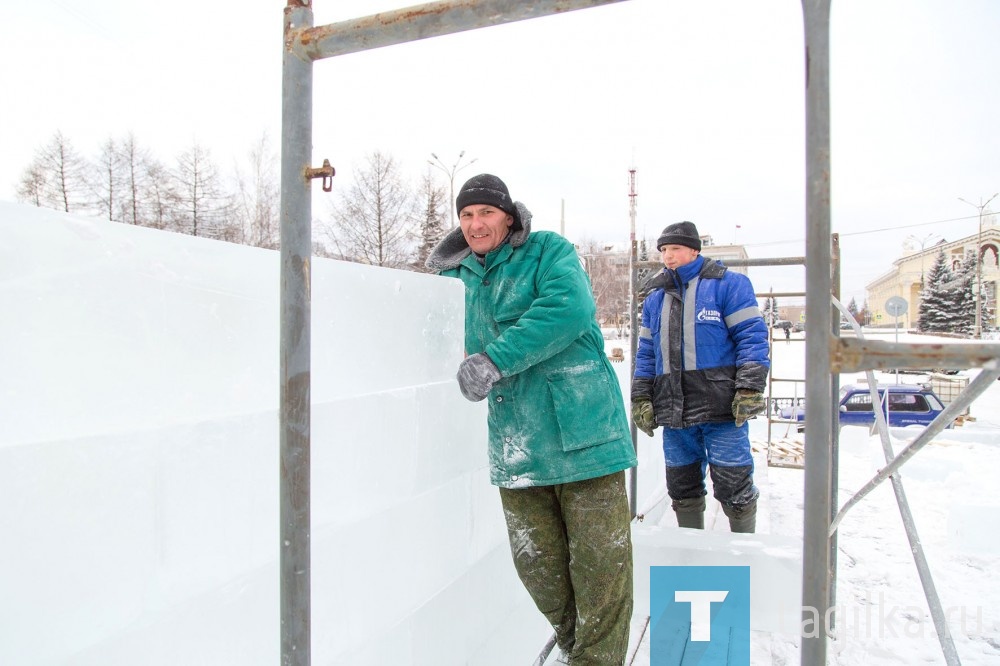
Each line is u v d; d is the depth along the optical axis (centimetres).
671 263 312
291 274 99
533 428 176
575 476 171
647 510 396
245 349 109
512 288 177
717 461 305
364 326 142
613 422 177
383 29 94
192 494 98
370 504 142
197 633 99
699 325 303
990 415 1377
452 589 179
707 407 300
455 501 181
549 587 189
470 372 151
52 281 80
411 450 159
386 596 147
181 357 97
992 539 360
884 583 321
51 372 80
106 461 86
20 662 76
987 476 533
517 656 224
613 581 175
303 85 100
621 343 2925
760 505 452
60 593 80
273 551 114
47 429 79
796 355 2509
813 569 79
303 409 100
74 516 82
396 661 151
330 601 129
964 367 73
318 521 126
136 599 90
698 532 283
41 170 2895
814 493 78
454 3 91
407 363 158
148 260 92
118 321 88
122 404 88
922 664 241
